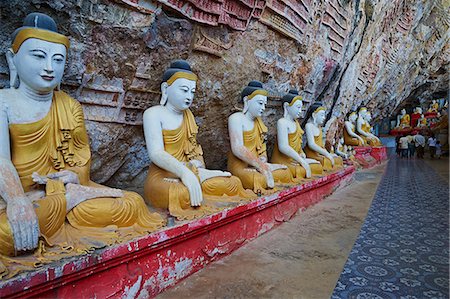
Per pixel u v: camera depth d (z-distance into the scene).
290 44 5.04
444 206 5.48
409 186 7.59
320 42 5.91
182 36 3.32
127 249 2.15
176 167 3.03
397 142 20.78
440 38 14.30
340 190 7.01
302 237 3.81
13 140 2.22
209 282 2.64
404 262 3.09
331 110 8.88
